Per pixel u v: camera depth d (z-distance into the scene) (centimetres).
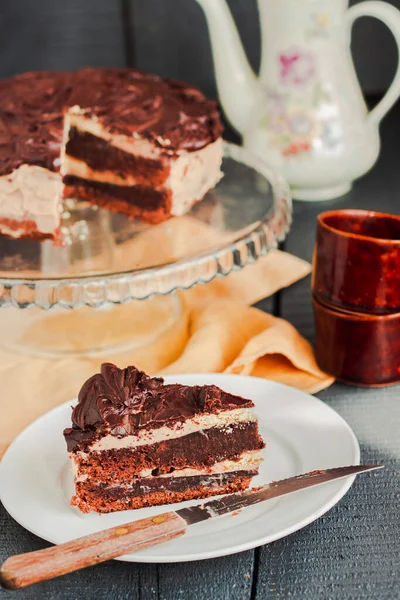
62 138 113
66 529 82
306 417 90
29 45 157
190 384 93
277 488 83
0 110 116
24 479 86
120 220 113
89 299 98
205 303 107
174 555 79
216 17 121
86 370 100
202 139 113
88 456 85
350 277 95
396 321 95
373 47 153
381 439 92
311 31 118
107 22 156
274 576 81
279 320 104
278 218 109
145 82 124
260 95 122
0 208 107
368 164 124
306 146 121
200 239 106
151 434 86
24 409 96
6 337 105
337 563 82
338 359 97
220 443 87
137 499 86
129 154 114
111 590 81
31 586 81
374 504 86
